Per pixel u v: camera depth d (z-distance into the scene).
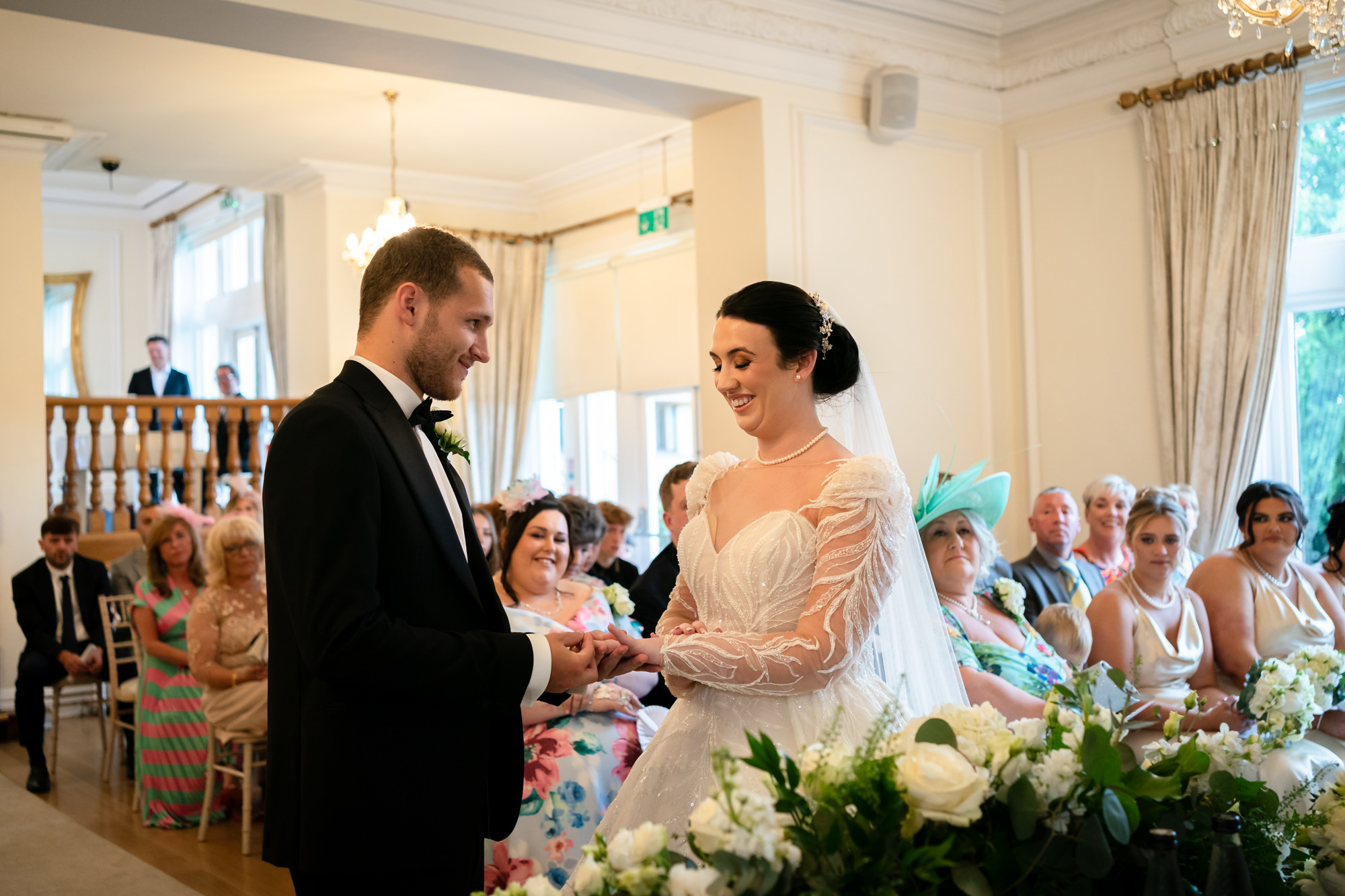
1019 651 2.74
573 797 2.90
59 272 11.25
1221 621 3.58
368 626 1.60
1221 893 1.24
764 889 1.08
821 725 1.82
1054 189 5.82
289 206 8.85
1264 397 4.99
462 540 1.92
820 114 5.31
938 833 1.19
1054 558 4.17
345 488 1.63
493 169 8.55
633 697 3.21
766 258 5.11
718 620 1.94
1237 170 5.05
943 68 5.73
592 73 4.74
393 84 6.55
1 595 6.46
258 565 4.47
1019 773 1.23
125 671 5.56
